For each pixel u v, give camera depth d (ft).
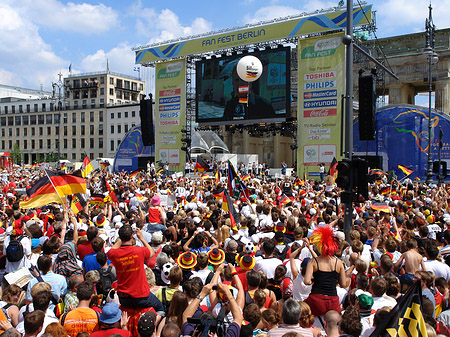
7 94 424.46
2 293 22.74
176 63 134.92
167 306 20.62
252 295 19.81
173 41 133.69
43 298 17.89
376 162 104.01
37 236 30.01
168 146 136.98
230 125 133.28
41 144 358.02
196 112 131.75
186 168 127.75
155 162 129.70
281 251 28.27
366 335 16.79
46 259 21.53
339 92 105.09
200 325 14.39
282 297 23.09
